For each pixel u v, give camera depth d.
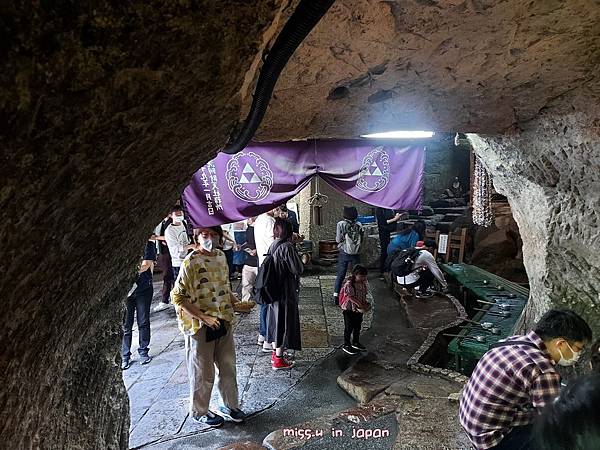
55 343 1.45
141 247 1.92
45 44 0.69
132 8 0.75
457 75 2.25
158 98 0.95
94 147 0.93
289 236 4.80
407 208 4.82
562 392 1.01
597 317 3.50
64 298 1.33
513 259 9.63
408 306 7.01
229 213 4.57
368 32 1.73
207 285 3.68
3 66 0.67
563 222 3.48
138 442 3.63
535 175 3.48
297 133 2.70
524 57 2.13
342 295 5.32
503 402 2.18
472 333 5.48
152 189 1.41
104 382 2.35
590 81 2.44
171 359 5.19
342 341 5.73
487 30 1.87
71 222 1.07
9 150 0.75
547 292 3.81
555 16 1.82
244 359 5.21
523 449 2.14
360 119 2.60
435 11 1.70
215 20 0.88
